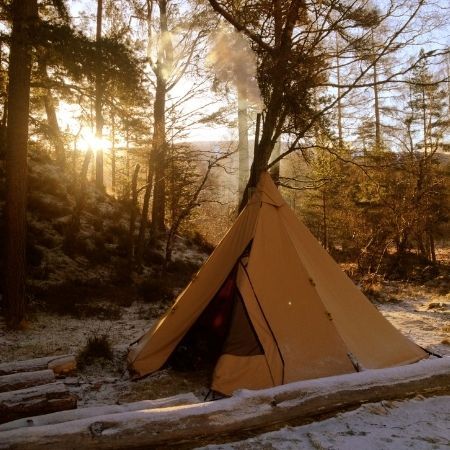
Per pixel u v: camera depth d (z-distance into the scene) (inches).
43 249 504.1
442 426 141.6
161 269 596.1
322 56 314.2
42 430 114.3
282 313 191.2
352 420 143.6
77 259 518.0
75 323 329.4
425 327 332.8
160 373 205.0
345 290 215.6
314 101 317.7
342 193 844.6
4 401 141.6
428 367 167.9
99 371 217.8
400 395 159.3
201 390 187.5
